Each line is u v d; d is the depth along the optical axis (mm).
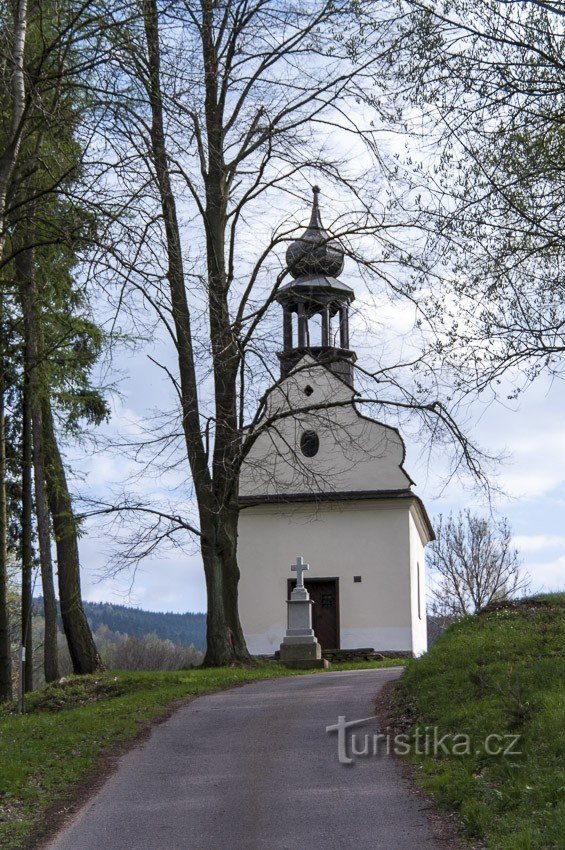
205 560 25047
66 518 25453
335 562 37656
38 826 9875
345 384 36719
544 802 9078
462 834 8930
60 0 15914
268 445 37688
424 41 13219
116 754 13016
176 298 21656
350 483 37750
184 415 23391
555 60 12812
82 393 25578
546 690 12422
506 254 13766
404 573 37375
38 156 16891
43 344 23734
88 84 16000
